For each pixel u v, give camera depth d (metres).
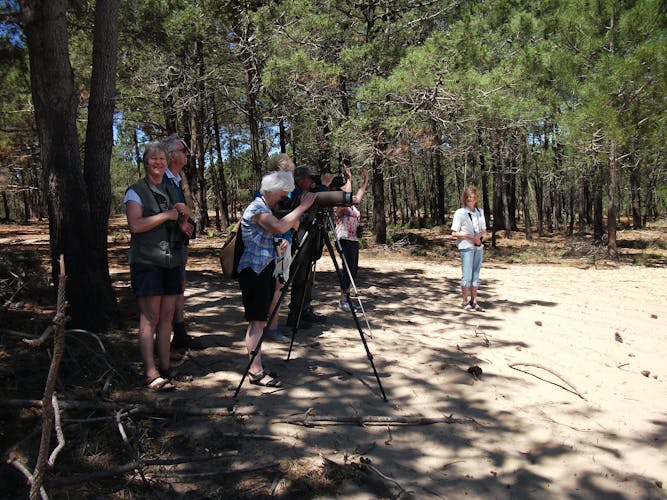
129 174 43.97
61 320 1.34
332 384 4.28
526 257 16.91
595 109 14.09
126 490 2.71
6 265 7.58
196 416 3.56
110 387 3.84
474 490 2.89
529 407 4.04
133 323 5.59
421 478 2.98
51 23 4.72
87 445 3.01
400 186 44.00
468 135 14.79
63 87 4.86
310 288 6.03
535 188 29.58
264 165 18.59
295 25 13.66
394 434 3.49
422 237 25.08
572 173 27.31
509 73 12.86
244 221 3.93
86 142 5.27
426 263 14.08
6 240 18.75
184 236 4.05
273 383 4.14
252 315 3.96
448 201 51.09
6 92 14.22
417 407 3.93
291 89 13.41
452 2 16.81
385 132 14.37
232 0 14.79
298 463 3.06
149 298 3.90
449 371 4.71
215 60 16.36
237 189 40.62
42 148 4.95
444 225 31.86
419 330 6.13
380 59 14.59
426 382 4.43
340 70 13.70
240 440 3.29
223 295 7.76
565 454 3.33
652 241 24.06
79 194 5.00
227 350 5.02
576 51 15.95
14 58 12.16
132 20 14.12
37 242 17.78
